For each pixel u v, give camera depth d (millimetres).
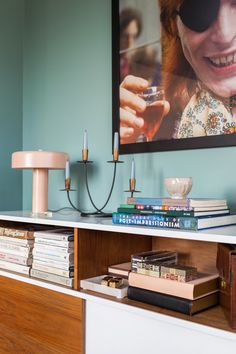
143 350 1053
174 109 1433
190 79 1386
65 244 1275
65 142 1904
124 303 1101
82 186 1816
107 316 1138
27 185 2121
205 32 1347
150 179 1521
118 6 1634
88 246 1253
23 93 2158
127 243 1367
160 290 1073
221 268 1026
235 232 959
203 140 1343
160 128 1476
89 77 1795
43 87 2039
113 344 1122
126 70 1600
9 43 2107
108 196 1688
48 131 1999
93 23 1788
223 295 1062
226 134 1284
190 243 1327
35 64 2096
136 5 1569
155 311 1035
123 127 1608
